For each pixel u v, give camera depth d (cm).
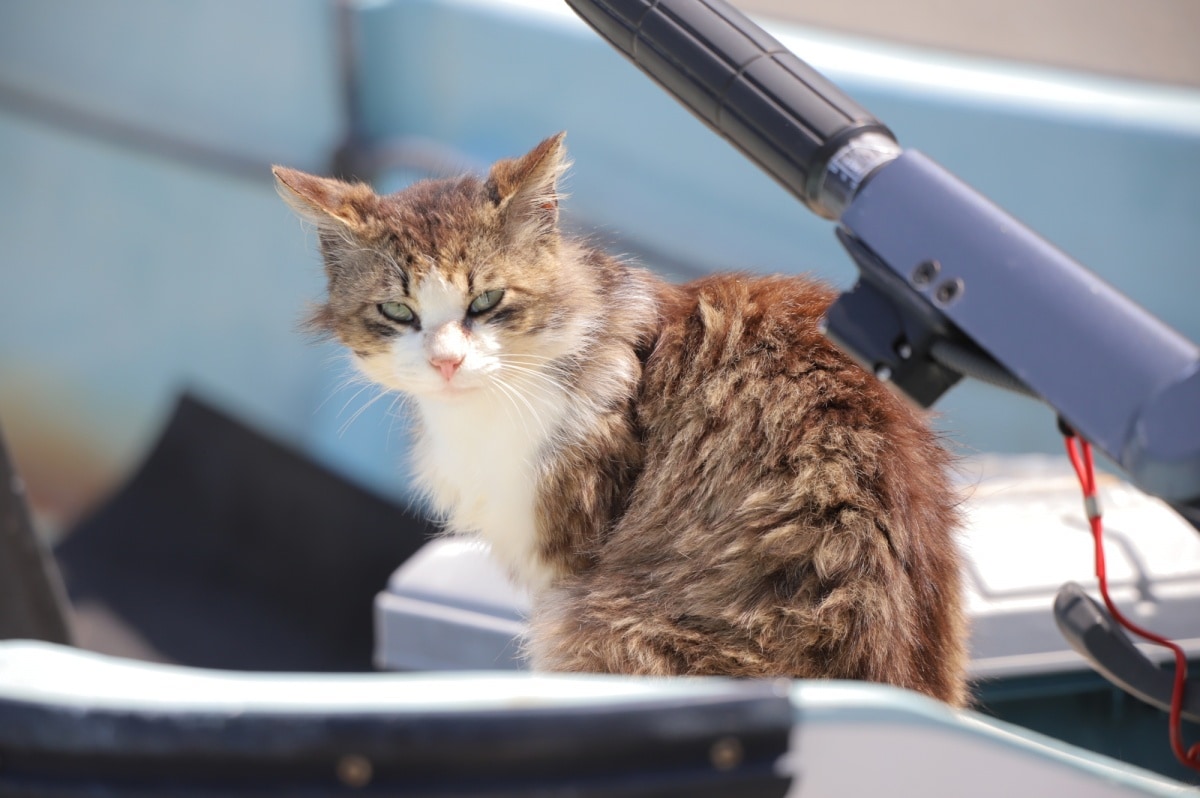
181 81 916
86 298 949
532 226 450
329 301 471
